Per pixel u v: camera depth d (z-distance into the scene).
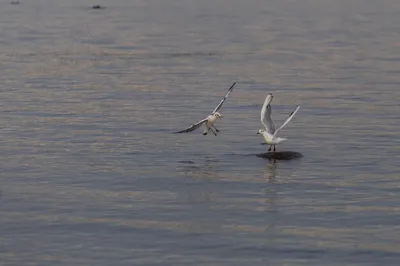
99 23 71.50
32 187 23.45
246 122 33.44
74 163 26.31
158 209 21.50
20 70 46.94
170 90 40.91
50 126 32.12
